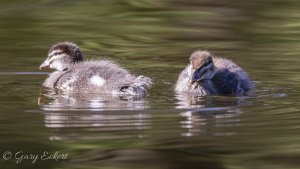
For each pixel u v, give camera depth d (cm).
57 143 1309
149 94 1686
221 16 2659
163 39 2378
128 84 1688
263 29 2491
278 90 1733
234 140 1326
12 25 2522
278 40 2345
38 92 1708
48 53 1956
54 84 1786
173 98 1642
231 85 1744
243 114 1488
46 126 1393
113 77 1730
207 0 2872
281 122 1428
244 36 2403
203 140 1329
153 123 1416
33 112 1495
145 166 1260
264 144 1312
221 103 1598
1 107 1541
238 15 2667
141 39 2378
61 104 1571
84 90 1736
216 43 2316
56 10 2764
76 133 1355
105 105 1562
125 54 2173
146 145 1306
